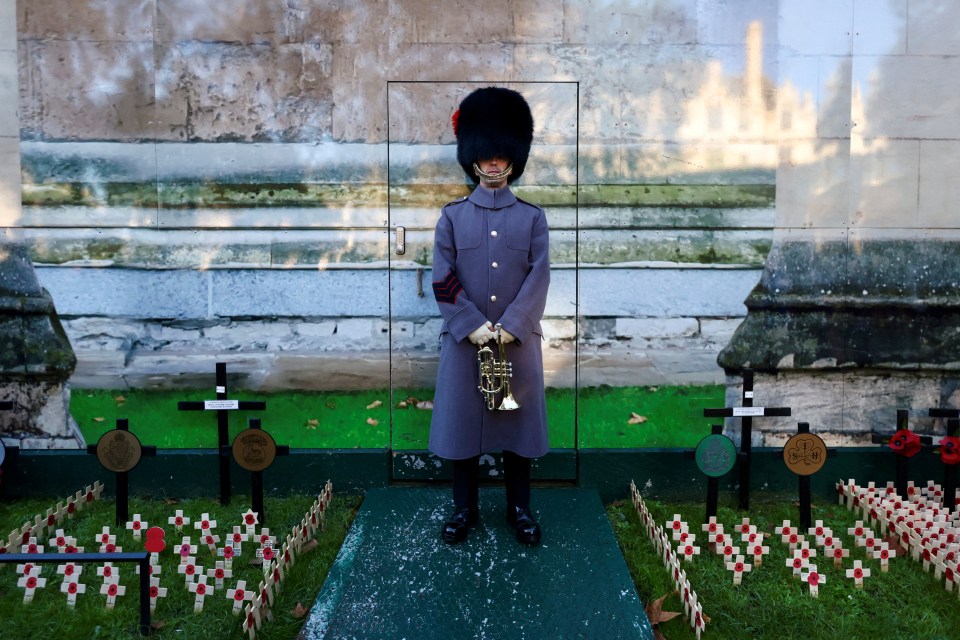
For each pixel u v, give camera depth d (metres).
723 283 3.46
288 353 3.50
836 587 2.80
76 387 3.51
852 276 3.46
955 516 3.26
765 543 3.11
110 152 3.41
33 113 3.38
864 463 3.51
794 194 3.43
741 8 3.36
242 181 3.42
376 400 3.51
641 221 3.43
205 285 3.47
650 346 3.48
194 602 2.68
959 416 3.35
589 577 2.70
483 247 2.89
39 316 3.48
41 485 3.51
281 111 3.40
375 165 3.42
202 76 3.38
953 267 3.45
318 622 2.48
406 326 3.48
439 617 2.49
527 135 2.97
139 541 3.09
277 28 3.36
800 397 3.52
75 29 3.36
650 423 3.50
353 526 3.08
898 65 3.38
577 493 3.39
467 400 2.88
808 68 3.38
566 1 3.35
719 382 3.50
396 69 3.38
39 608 2.64
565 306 3.47
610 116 3.39
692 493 3.50
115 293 3.47
